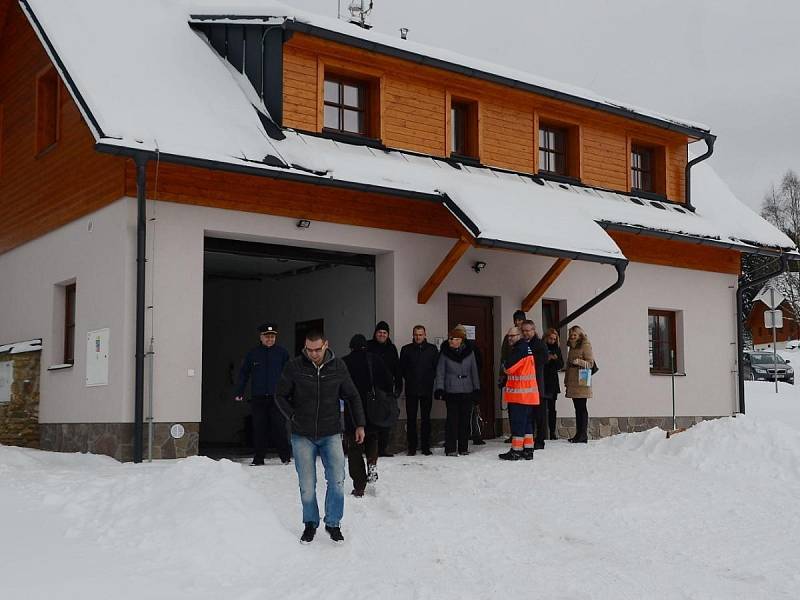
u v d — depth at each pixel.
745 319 68.00
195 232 12.54
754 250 18.58
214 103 13.12
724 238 17.94
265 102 13.74
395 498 9.77
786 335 67.94
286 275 18.22
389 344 13.30
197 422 12.34
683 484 11.31
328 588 6.60
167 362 12.17
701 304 19.05
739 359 19.39
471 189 14.08
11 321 15.84
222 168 11.81
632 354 17.73
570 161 17.72
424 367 13.66
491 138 16.34
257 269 17.83
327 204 13.75
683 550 8.58
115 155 11.49
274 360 12.06
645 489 10.96
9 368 15.23
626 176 18.39
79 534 7.66
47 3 13.45
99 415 12.59
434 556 7.80
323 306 17.05
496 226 13.14
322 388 8.01
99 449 12.52
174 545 7.31
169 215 12.35
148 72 13.03
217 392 20.22
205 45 14.51
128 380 12.00
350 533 8.30
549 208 14.94
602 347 17.31
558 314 16.91
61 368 13.78
